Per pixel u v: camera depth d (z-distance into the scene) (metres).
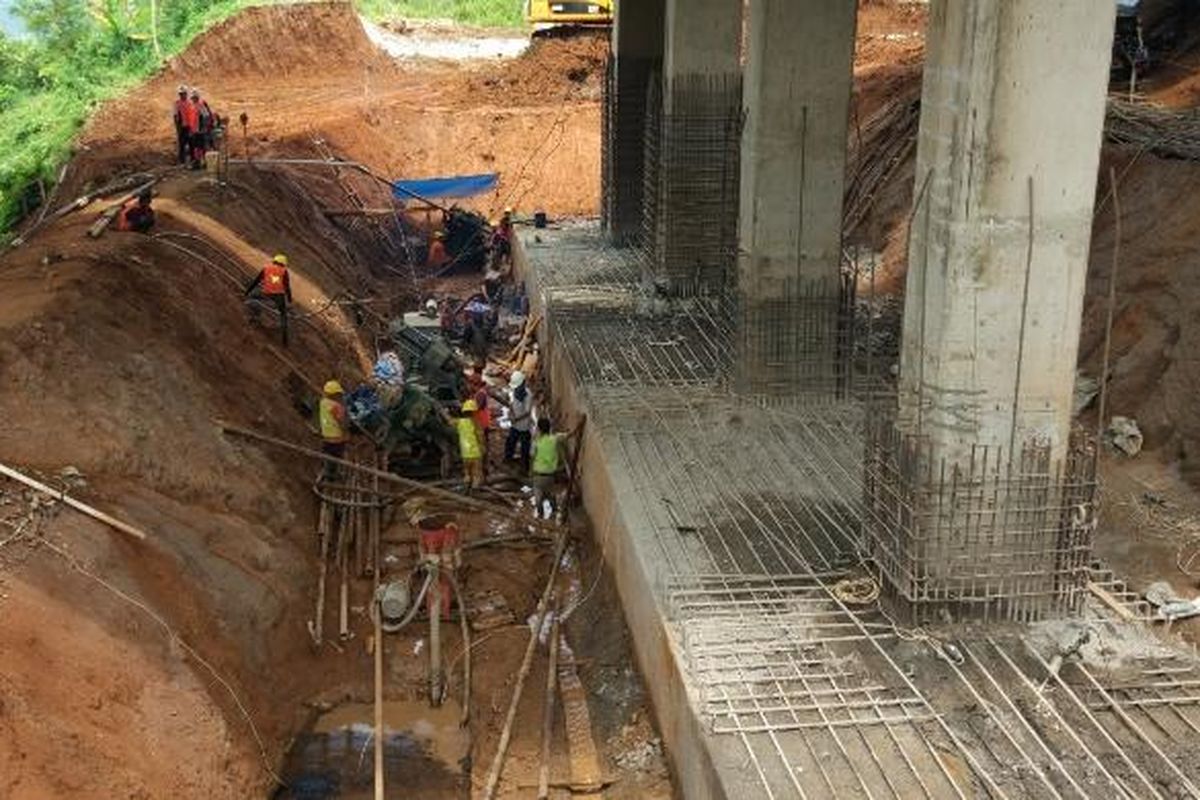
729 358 14.81
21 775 7.72
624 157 22.45
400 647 12.05
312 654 11.65
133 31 34.75
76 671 8.73
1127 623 9.70
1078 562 9.62
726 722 8.53
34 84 33.72
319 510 14.07
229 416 13.67
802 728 8.43
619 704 10.96
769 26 13.05
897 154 21.27
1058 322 9.08
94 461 11.15
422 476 15.83
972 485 9.38
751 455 13.03
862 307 17.80
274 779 9.95
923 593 9.55
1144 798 7.73
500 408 17.86
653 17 21.67
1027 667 9.12
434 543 12.20
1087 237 8.91
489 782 10.02
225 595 11.02
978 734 8.36
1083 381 13.64
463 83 33.91
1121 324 13.88
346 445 15.41
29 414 11.20
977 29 8.39
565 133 30.38
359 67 35.44
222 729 9.55
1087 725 8.46
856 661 9.22
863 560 10.47
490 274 23.58
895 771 8.00
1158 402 12.68
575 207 29.02
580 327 17.62
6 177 25.95
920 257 9.34
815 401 14.36
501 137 30.33
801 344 14.19
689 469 12.72
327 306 19.14
